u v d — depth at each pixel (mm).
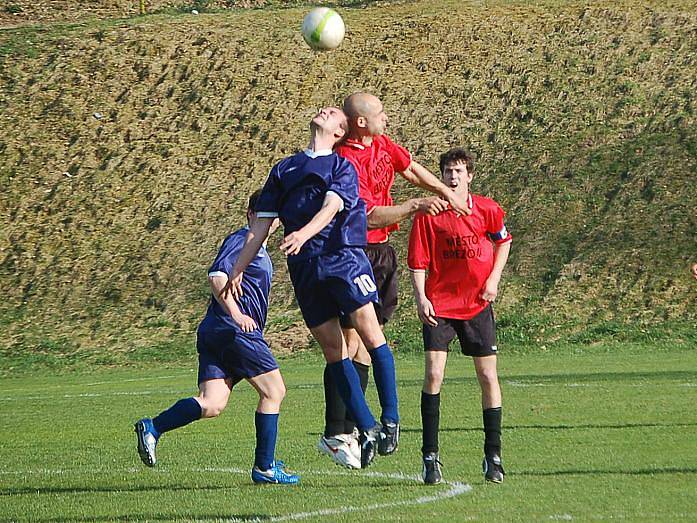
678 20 127438
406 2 145875
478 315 25391
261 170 116438
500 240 25641
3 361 91375
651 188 103875
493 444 25297
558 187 105875
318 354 87500
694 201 101500
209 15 145125
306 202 22328
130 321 98562
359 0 152000
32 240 110188
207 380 26266
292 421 41312
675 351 81312
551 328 88562
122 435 39906
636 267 95000
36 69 132500
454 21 133625
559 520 20219
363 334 22203
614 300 91750
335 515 21328
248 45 133625
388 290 27734
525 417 39531
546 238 100312
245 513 22000
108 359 91125
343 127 23125
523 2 139000
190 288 102688
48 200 114812
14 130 123438
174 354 91750
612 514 20766
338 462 25250
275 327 92750
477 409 43312
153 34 137000
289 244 20859
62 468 30812
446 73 124688
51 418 47094
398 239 103625
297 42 133375
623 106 114875
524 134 113875
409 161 26141
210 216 111938
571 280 94750
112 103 126625
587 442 32281
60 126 123750
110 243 109375
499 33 129875
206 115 123875
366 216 22922
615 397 46219
